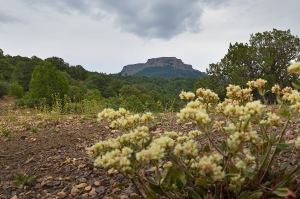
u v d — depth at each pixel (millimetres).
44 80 25250
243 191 2066
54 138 5746
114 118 2531
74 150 4887
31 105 21562
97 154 2211
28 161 4387
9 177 3816
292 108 2016
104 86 94750
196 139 4262
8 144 5441
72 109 11695
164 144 1933
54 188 3412
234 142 1810
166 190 2170
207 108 2791
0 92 33469
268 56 21344
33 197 3242
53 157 4527
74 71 112750
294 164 2686
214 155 1803
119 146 2244
